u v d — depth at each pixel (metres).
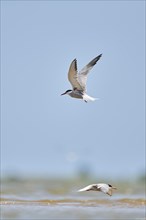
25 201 45.94
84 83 29.92
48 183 83.81
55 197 51.28
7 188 65.00
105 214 39.19
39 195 53.75
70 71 29.41
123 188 66.50
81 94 29.84
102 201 46.62
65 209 41.44
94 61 30.19
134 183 80.94
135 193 57.88
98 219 37.00
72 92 29.91
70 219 36.88
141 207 43.19
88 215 38.69
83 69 30.06
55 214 38.88
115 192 59.09
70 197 51.44
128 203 45.62
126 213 39.78
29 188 65.12
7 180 92.50
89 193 57.59
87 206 43.50
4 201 45.66
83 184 78.75
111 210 41.25
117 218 37.50
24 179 98.81
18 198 48.84
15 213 39.19
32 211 40.19
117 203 45.50
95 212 40.12
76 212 39.97
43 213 39.28
